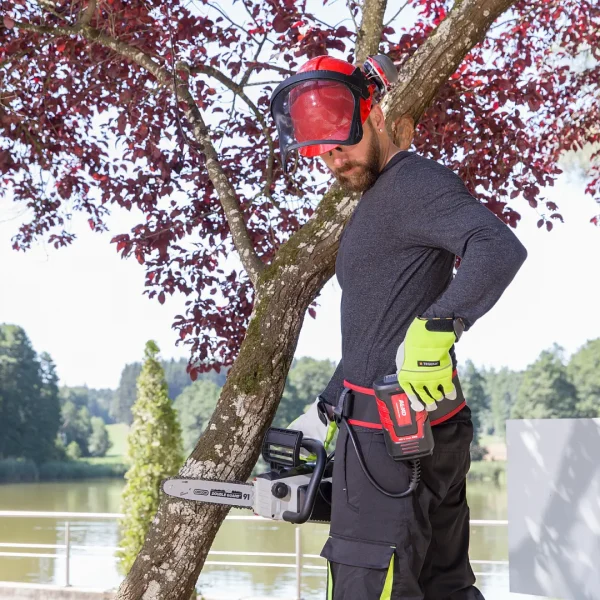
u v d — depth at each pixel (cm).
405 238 180
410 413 171
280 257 305
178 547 285
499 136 533
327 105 184
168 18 511
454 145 548
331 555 181
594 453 440
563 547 452
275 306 299
